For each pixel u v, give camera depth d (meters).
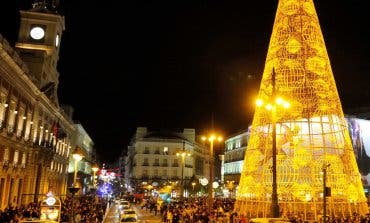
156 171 95.00
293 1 31.31
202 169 109.94
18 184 41.31
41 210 24.77
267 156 28.78
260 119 30.02
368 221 23.58
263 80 31.05
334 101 29.81
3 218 26.36
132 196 83.19
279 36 30.97
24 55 50.38
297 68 29.84
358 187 28.83
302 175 27.95
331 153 28.20
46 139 52.50
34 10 55.66
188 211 31.98
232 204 40.66
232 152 84.50
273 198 18.69
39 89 45.03
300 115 29.00
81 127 83.44
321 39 31.06
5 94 34.53
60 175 64.31
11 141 37.16
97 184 98.12
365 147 55.28
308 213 26.95
